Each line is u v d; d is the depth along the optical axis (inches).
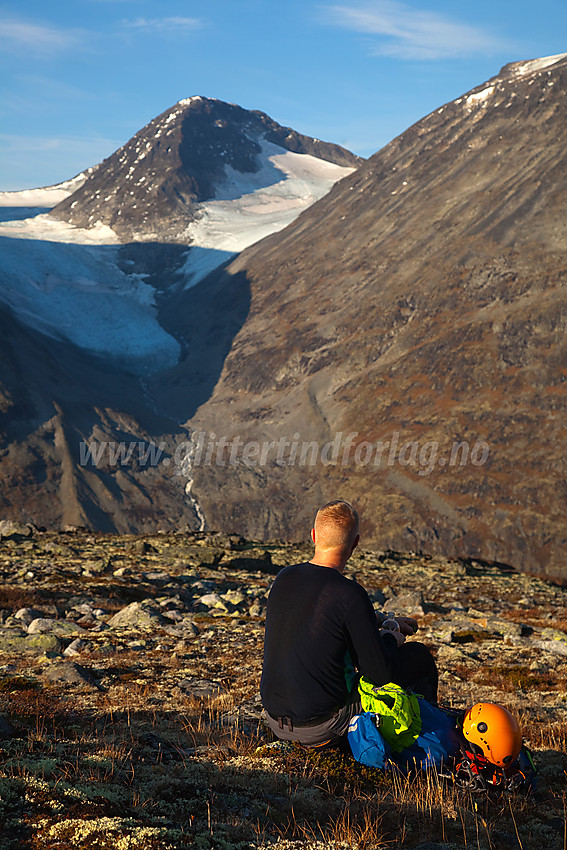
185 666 421.4
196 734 237.0
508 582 1400.1
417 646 212.7
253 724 265.3
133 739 218.2
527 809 181.2
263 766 193.2
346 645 191.9
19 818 135.2
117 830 132.1
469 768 191.8
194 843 133.0
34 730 212.2
